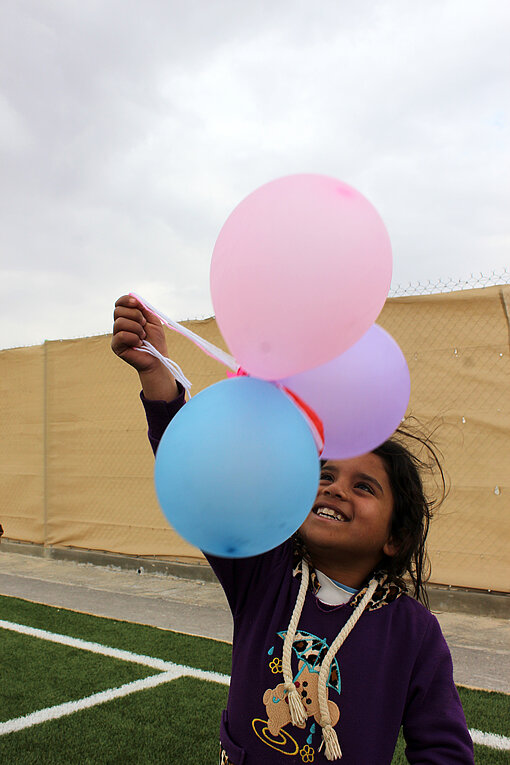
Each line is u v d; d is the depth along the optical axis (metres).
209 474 0.91
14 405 7.58
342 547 1.30
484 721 2.85
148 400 1.41
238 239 1.01
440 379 4.89
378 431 1.22
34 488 7.33
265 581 1.39
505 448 4.64
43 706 3.09
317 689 1.22
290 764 1.20
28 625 4.53
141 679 3.44
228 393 1.00
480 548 4.66
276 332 0.99
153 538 6.36
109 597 5.42
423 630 1.31
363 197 1.04
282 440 0.94
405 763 2.51
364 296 1.00
